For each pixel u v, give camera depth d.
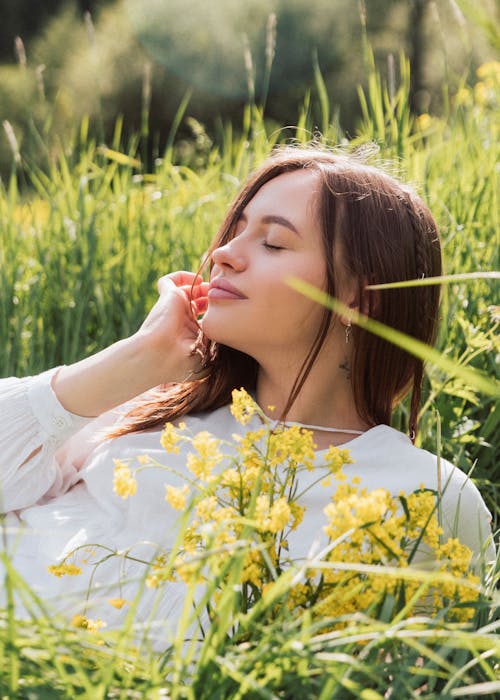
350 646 0.94
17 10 14.84
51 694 0.89
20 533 0.96
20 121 10.41
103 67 11.40
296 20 11.14
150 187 3.05
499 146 2.71
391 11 10.76
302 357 1.44
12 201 2.87
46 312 2.63
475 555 1.43
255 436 1.13
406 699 0.98
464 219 2.42
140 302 2.54
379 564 1.04
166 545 1.37
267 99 11.22
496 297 2.17
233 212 1.50
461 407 2.00
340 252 1.42
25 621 0.93
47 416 1.47
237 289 1.40
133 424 1.56
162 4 11.40
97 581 1.36
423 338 1.55
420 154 2.72
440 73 7.68
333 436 1.48
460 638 0.93
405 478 1.40
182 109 3.27
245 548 0.91
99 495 1.49
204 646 0.91
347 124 10.57
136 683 0.95
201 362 1.52
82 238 2.70
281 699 0.94
